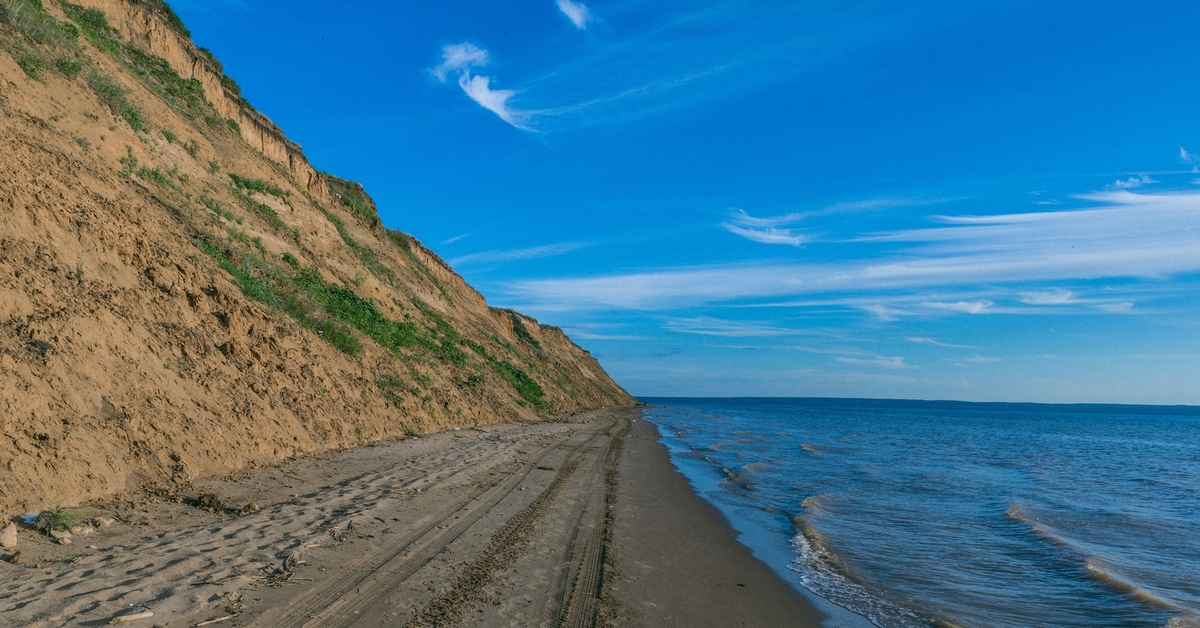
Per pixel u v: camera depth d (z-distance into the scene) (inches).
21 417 251.0
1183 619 259.0
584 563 276.7
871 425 2239.2
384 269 1210.6
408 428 631.8
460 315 1568.7
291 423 443.5
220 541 238.5
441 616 197.9
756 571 304.8
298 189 1088.8
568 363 2970.0
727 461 804.6
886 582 303.0
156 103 786.8
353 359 646.5
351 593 206.8
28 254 337.1
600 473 564.1
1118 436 2011.6
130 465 290.5
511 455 594.6
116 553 212.1
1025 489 645.3
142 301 399.5
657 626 216.5
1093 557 354.0
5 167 373.4
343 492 345.4
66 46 650.2
